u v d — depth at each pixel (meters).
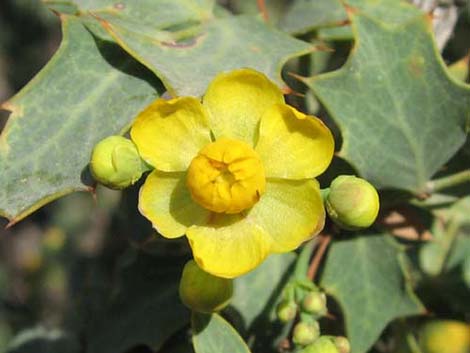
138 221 0.05
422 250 0.05
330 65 0.05
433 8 0.05
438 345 0.05
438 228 0.05
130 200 0.05
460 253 0.05
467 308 0.05
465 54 0.05
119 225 0.05
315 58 0.05
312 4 0.05
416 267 0.05
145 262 0.05
